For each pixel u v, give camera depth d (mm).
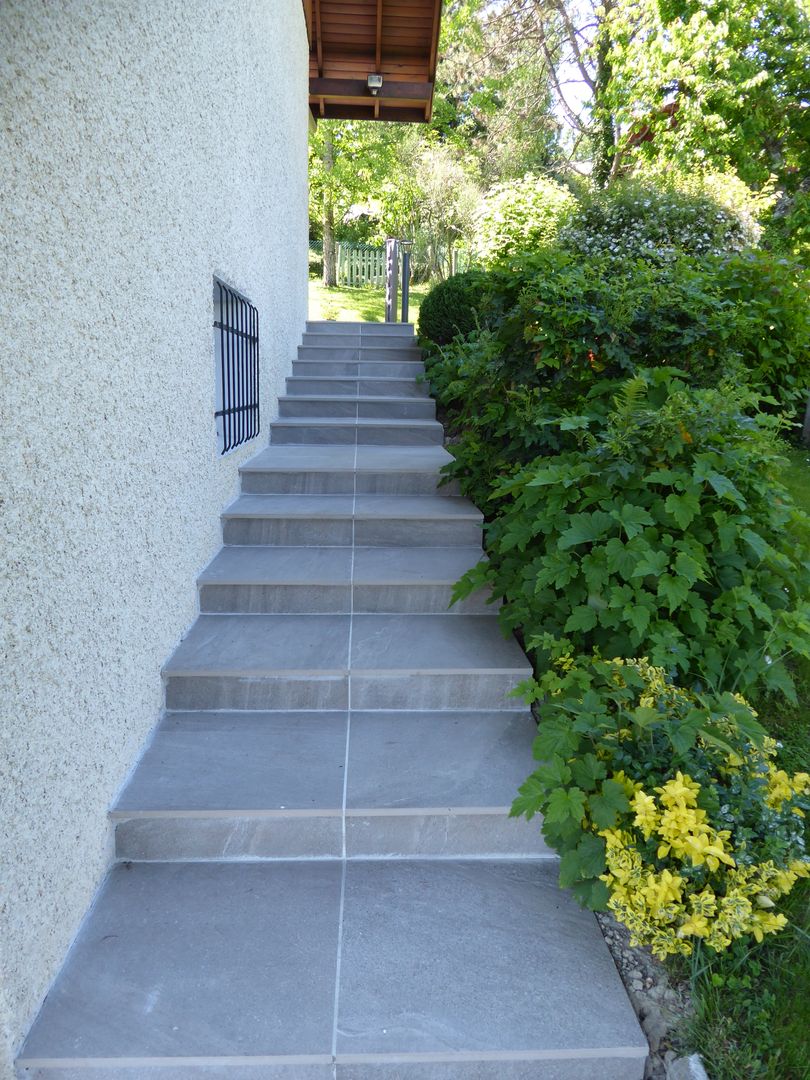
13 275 1403
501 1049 1519
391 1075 1523
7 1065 1440
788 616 2346
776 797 1936
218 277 3246
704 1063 1527
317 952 1742
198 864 2047
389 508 3660
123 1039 1510
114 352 1984
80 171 1724
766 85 10109
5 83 1360
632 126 11211
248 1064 1487
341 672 2574
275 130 4879
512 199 7457
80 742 1788
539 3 13875
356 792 2125
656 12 10305
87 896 1844
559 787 1919
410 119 8445
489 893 1963
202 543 3115
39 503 1537
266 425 4688
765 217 9648
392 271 9188
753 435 2686
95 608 1878
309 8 6758
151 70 2248
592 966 1734
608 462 2695
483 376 4066
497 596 2932
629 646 2395
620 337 3354
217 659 2613
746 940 1729
